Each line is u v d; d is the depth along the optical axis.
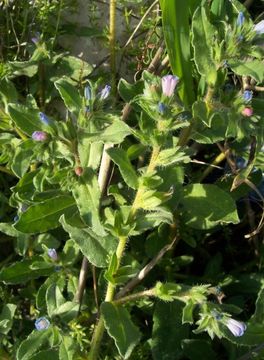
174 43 0.43
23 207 0.44
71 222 0.40
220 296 0.36
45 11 0.51
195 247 0.50
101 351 0.43
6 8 0.51
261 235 0.51
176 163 0.39
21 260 0.46
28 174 0.43
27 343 0.37
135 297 0.38
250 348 0.43
